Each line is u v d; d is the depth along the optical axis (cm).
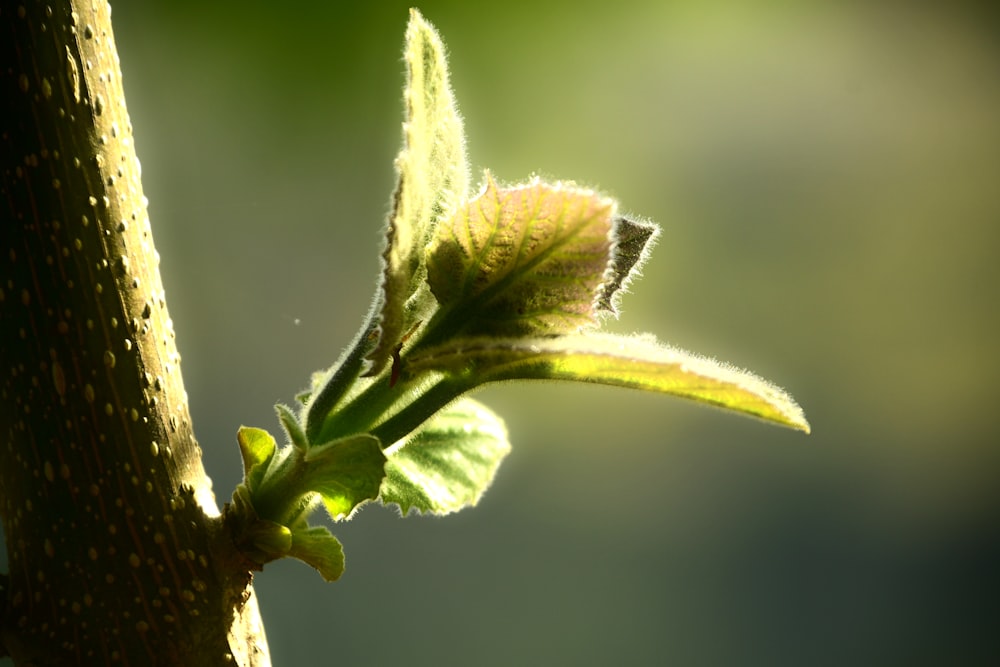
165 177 80
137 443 33
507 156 89
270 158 79
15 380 33
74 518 33
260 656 34
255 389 84
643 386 33
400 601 85
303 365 84
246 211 83
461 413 36
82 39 33
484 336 33
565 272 33
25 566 34
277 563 82
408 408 33
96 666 33
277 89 74
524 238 33
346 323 85
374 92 71
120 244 33
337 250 85
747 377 33
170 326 34
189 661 33
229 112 76
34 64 33
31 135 33
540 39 88
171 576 33
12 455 33
